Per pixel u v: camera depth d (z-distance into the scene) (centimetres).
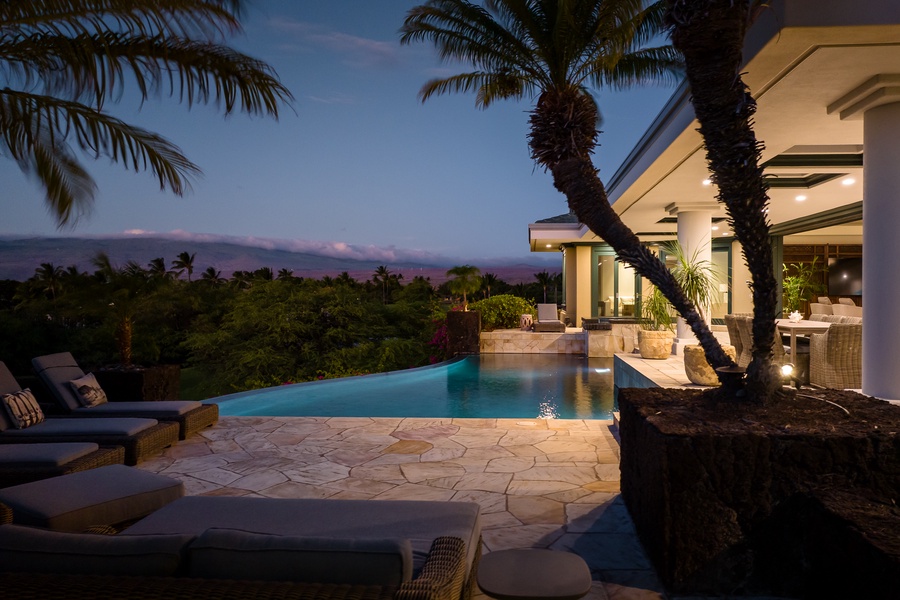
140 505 313
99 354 2080
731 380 362
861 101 526
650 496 320
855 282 2120
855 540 228
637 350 1537
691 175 872
